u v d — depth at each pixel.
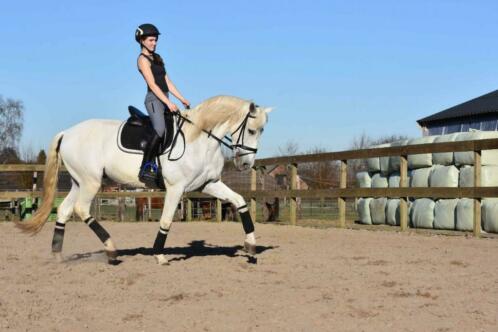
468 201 11.08
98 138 7.70
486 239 9.97
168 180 7.37
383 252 8.36
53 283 6.25
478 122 33.88
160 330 4.49
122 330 4.50
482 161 11.23
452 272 6.66
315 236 10.93
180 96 7.49
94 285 6.12
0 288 5.99
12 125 55.16
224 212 17.20
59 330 4.50
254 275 6.59
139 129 7.52
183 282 6.21
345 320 4.68
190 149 7.32
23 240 10.51
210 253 8.66
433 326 4.50
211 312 4.96
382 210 13.55
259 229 12.80
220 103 7.35
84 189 7.66
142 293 5.72
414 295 5.50
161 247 7.40
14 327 4.56
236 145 7.35
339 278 6.36
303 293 5.61
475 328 4.45
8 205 17.88
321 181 24.98
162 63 7.46
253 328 4.50
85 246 9.68
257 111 7.22
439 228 11.79
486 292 5.62
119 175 7.57
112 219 18.78
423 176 12.53
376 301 5.27
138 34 7.32
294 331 4.41
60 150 7.92
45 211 7.95
